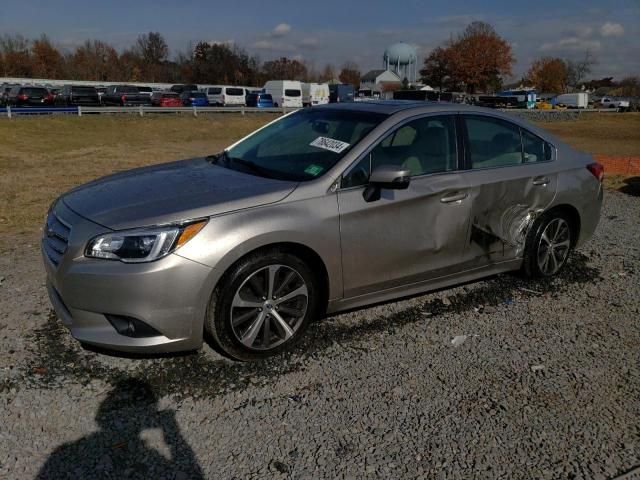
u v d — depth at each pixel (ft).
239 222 10.52
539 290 15.47
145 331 10.19
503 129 14.85
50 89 125.39
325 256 11.54
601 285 15.98
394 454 8.77
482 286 15.64
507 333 12.91
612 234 21.50
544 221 15.39
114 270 9.88
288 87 157.99
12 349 11.48
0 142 65.05
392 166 11.76
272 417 9.61
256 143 14.62
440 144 13.53
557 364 11.60
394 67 346.33
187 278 10.05
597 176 16.48
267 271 11.02
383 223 12.23
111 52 248.93
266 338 11.28
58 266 10.42
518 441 9.15
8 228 21.63
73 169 43.24
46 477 8.09
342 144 12.60
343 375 10.97
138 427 9.25
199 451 8.73
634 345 12.48
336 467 8.45
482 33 262.88
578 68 323.78
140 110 101.60
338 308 12.34
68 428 9.16
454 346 12.23
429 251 13.14
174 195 11.15
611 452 8.93
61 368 10.85
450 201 13.24
